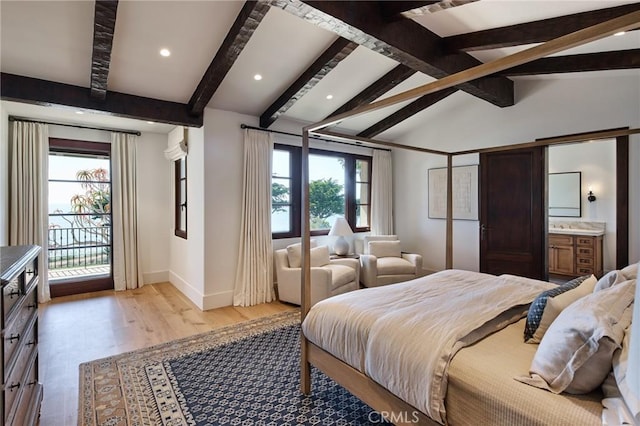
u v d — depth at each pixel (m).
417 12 2.46
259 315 3.76
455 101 4.84
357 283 4.47
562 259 5.29
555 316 1.49
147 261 5.15
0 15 2.32
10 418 1.34
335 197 5.43
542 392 1.15
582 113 3.77
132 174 4.91
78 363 2.60
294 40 3.02
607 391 1.09
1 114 3.63
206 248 3.95
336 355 1.88
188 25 2.61
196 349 2.85
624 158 3.45
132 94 3.49
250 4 2.30
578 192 5.42
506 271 4.34
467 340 1.51
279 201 4.76
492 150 3.20
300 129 4.91
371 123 5.16
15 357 1.45
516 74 3.67
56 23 2.45
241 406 2.05
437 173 5.27
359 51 3.38
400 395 1.47
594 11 2.38
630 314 1.22
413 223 5.68
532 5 2.40
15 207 3.98
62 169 4.56
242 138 4.25
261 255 4.27
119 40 2.71
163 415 1.96
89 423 1.89
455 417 1.31
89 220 4.77
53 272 4.53
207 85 3.21
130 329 3.30
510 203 4.31
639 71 3.29
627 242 3.43
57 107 3.19
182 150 4.39
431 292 2.22
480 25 2.81
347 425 1.87
